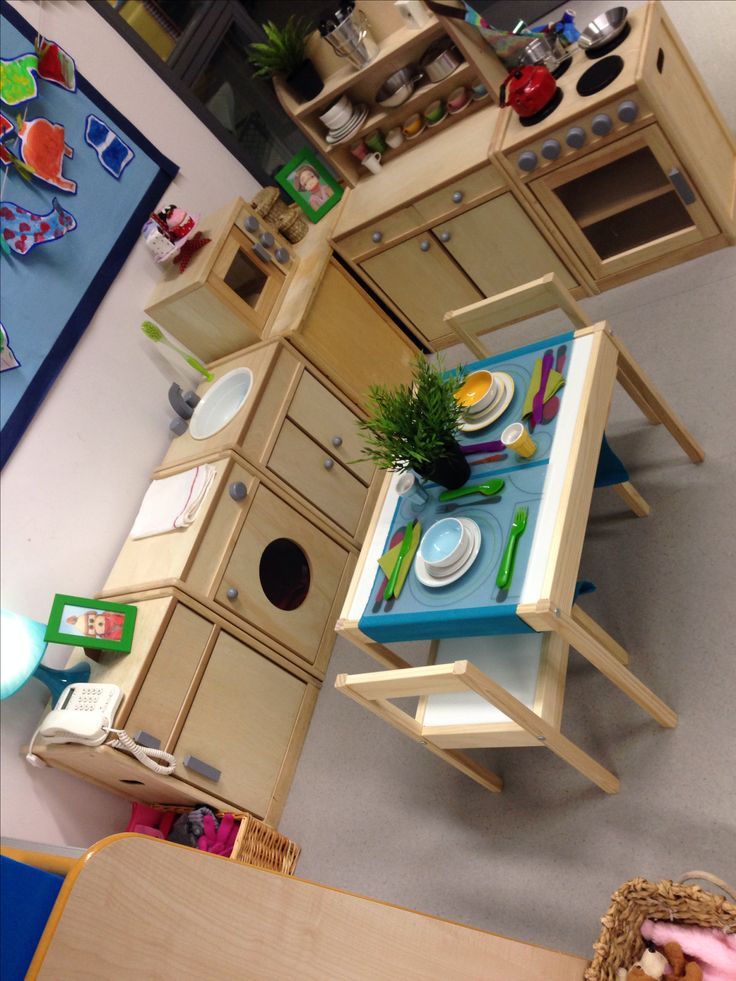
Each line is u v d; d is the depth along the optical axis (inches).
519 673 66.4
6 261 97.5
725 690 68.1
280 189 128.6
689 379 86.0
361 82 108.7
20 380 95.0
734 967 51.0
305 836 87.4
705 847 63.2
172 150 117.6
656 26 85.4
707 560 74.9
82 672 85.7
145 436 104.7
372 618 66.7
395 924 45.8
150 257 111.2
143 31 122.6
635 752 70.3
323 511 102.9
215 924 37.5
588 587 68.1
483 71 94.0
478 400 71.3
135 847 35.6
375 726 90.6
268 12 131.3
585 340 69.8
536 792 74.5
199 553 89.0
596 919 65.9
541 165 91.0
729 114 97.6
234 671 89.5
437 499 70.0
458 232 102.7
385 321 117.8
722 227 89.6
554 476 62.8
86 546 96.0
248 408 97.7
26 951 32.1
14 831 82.1
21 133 100.1
